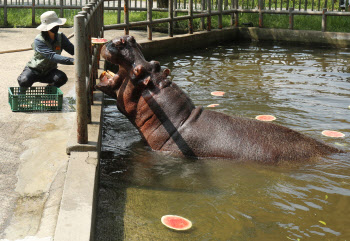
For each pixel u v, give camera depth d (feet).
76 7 48.19
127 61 16.55
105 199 13.61
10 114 19.01
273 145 16.26
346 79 29.60
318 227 12.33
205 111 17.25
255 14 50.34
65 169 13.85
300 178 15.02
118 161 16.44
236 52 40.27
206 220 12.58
